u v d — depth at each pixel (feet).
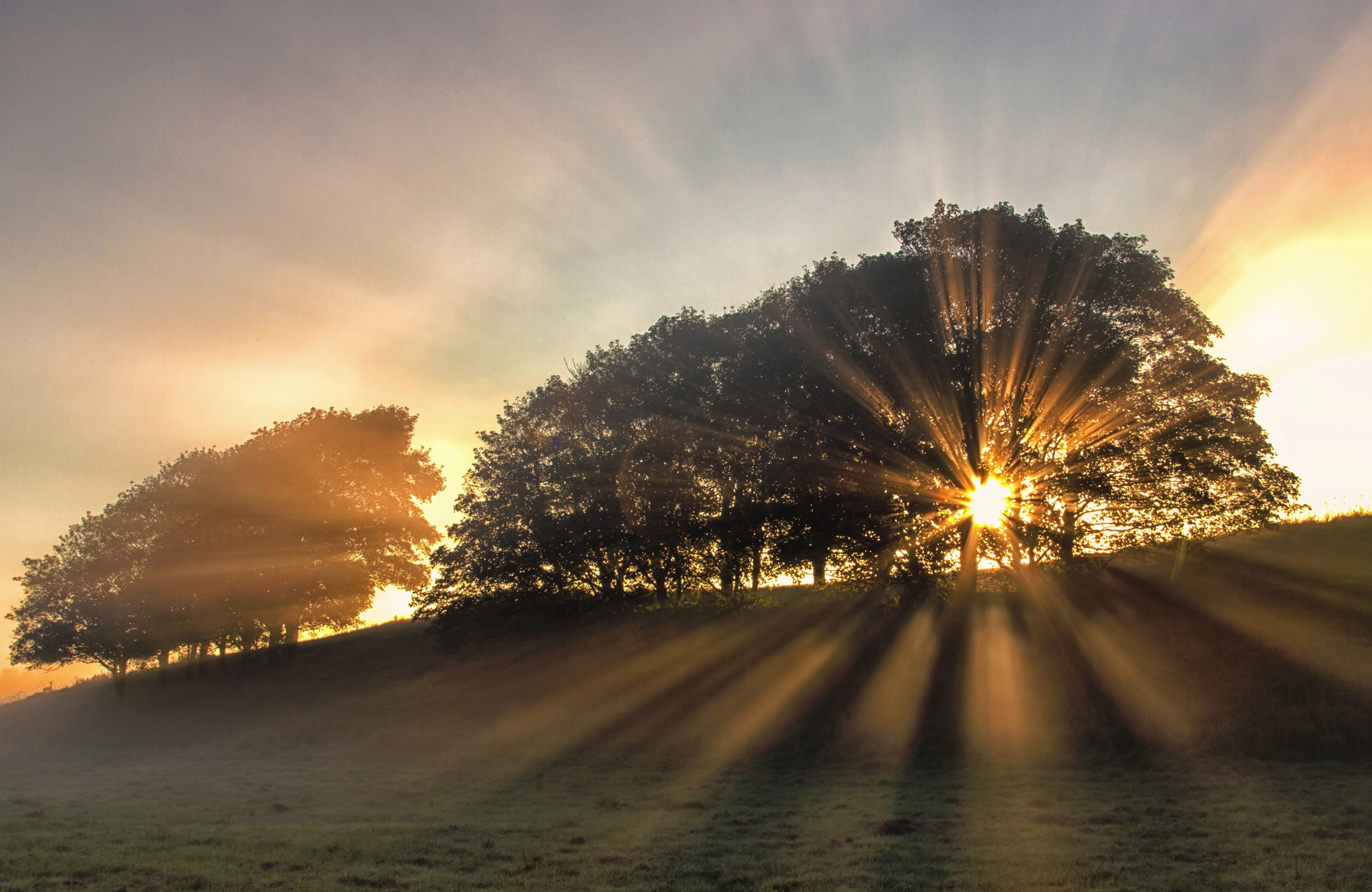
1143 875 34.27
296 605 186.39
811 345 102.47
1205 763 61.93
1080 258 98.12
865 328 99.66
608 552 129.49
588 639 134.00
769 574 121.60
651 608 131.54
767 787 65.05
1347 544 108.78
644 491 122.42
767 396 106.93
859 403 98.84
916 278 98.63
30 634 200.34
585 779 74.13
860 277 101.65
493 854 41.06
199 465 191.62
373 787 73.82
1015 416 97.04
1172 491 97.81
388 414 201.05
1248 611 91.76
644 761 82.17
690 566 125.49
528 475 137.18
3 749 161.17
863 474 98.78
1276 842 39.19
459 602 137.69
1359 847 37.50
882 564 102.68
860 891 32.78
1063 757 68.13
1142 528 99.60
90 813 59.47
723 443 114.73
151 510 197.98
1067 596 112.88
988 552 102.42
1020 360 95.86
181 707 182.91
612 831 47.83
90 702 217.36
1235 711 69.82
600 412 132.98
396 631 214.28
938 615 112.37
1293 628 84.02
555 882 35.06
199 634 188.55
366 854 41.14
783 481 101.65
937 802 54.85
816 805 55.83
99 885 34.17
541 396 141.59
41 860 39.17
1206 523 99.96
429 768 87.04
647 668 121.19
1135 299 99.25
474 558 138.51
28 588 204.95
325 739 121.19
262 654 210.79
